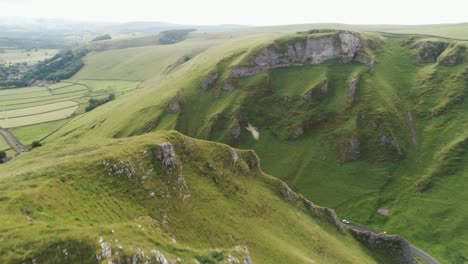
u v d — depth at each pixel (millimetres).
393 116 159625
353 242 93000
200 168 77375
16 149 176250
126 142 74688
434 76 173500
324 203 136875
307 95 172875
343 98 170750
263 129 168250
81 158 59031
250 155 95688
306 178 147500
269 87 181125
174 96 182500
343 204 135375
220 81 188250
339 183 143750
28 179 48688
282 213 82188
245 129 167250
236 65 186875
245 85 182250
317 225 88688
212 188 75000
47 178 49250
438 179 135750
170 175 67438
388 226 123875
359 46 195250
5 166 89562
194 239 58438
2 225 34156
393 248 94938
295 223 81438
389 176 143125
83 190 50156
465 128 148875
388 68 186750
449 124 153875
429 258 107938
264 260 60688
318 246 77750
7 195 40844
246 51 199750
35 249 31625
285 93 177875
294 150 159000
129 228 39375
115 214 50344
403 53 196875
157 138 74375
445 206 125938
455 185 131875
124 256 33844
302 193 141750
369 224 125938
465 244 112000
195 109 180625
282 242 69875
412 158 147125
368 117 160500
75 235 33656
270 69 190375
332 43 193625
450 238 115250
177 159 72688
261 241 66000
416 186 136125
